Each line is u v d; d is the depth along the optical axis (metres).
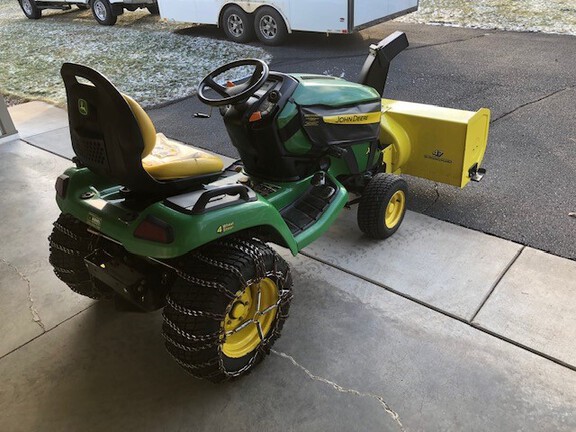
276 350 2.30
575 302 2.48
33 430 1.99
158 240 1.76
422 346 2.28
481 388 2.06
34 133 5.12
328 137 2.66
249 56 7.25
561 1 9.27
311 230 2.45
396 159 3.22
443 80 5.72
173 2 8.67
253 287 2.09
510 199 3.41
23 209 3.66
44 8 11.41
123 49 8.12
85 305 2.67
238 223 1.91
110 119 1.67
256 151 2.58
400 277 2.73
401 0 7.70
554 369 2.13
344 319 2.47
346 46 7.52
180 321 1.85
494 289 2.59
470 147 3.09
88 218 2.04
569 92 5.19
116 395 2.12
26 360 2.33
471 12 9.02
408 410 1.99
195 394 2.11
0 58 8.06
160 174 1.89
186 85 6.28
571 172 3.71
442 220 3.24
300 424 1.96
